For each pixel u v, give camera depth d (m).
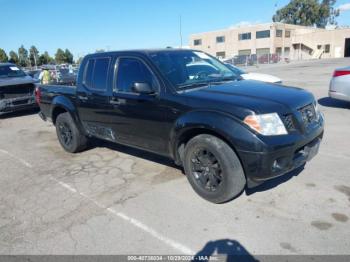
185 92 3.84
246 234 3.12
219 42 64.81
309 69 25.08
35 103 10.52
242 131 3.21
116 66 4.65
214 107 3.44
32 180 4.82
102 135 5.17
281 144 3.20
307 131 3.51
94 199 4.06
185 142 3.96
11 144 7.01
